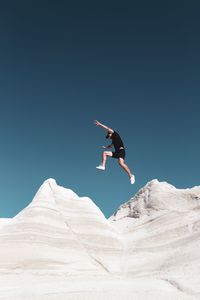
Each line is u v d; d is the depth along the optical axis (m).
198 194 62.84
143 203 66.06
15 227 48.97
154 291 25.20
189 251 43.47
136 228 58.97
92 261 47.03
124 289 25.69
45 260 44.00
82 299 22.78
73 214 54.59
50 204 53.84
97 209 58.31
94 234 52.19
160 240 52.12
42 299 23.06
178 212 59.41
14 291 26.30
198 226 52.62
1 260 42.78
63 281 30.20
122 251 51.19
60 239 48.62
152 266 44.25
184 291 26.52
